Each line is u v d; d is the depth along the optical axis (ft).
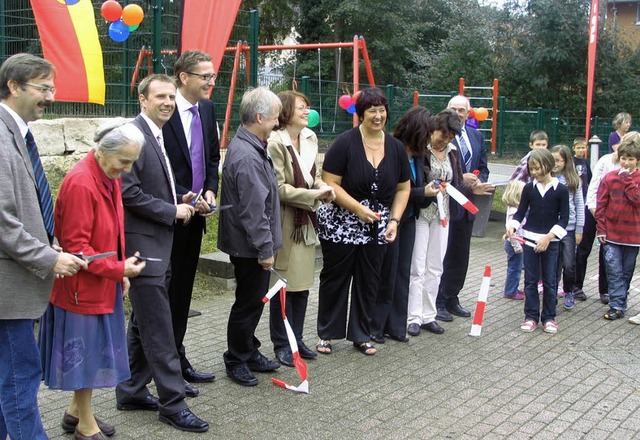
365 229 18.54
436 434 14.33
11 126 11.08
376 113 18.07
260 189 15.49
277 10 94.07
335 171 18.44
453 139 21.43
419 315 21.06
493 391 16.75
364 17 92.68
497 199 47.73
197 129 16.01
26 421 11.65
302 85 45.70
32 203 11.30
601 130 76.13
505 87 87.45
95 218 12.35
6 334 11.43
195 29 28.27
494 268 30.50
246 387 16.58
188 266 15.98
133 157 12.37
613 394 16.72
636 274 29.68
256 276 16.26
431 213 20.63
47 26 26.99
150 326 13.99
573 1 83.82
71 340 12.34
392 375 17.66
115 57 29.58
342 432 14.32
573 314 23.76
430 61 91.04
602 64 84.74
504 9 88.17
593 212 24.39
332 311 19.04
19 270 11.25
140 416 14.76
